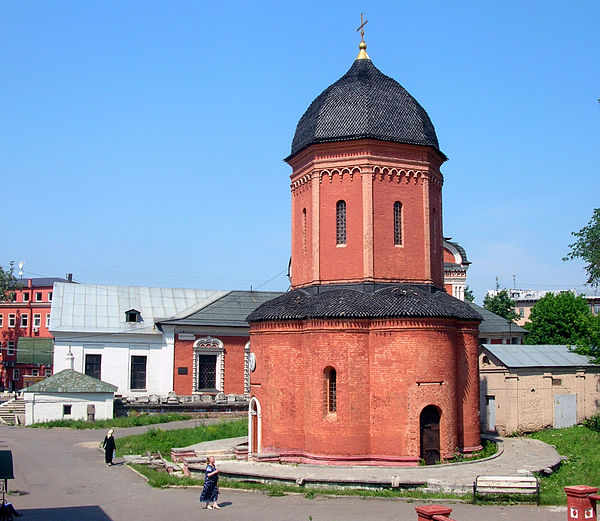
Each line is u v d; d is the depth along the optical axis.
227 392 61.94
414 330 31.34
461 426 33.12
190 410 57.03
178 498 25.94
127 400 56.97
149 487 28.17
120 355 60.56
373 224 34.66
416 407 31.00
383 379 31.47
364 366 31.77
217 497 25.39
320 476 27.84
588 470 29.92
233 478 29.44
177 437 42.12
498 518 21.86
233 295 67.50
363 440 31.27
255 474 28.91
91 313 62.66
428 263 35.66
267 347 34.12
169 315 65.00
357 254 34.59
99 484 28.91
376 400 31.50
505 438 40.97
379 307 31.98
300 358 33.16
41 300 104.19
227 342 62.78
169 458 35.94
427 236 35.84
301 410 32.81
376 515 22.62
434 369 31.36
